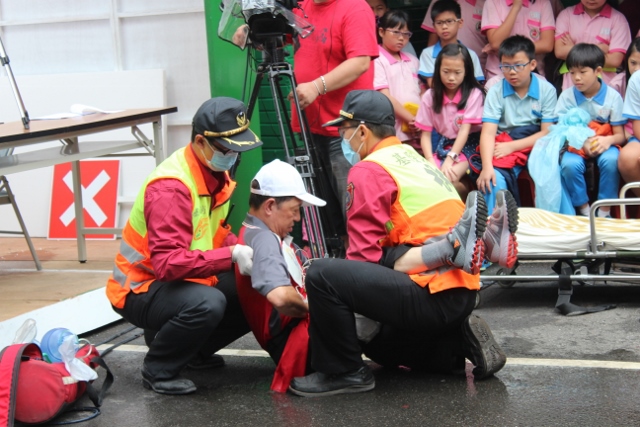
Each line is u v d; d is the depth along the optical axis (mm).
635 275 4730
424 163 3654
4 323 4137
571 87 5848
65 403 3441
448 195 3570
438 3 6176
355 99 3715
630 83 5598
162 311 3676
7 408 3283
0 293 4742
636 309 4730
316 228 4609
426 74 6301
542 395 3500
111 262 5688
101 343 4543
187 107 6523
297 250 4004
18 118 6816
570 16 6246
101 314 4801
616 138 5703
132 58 6613
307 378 3654
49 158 4680
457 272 3500
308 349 3701
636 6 6617
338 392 3609
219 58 6016
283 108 4992
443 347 3766
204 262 3549
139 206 3684
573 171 5648
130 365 4180
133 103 6531
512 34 6320
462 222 3334
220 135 3531
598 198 5715
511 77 5781
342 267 3455
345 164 5301
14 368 3332
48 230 6684
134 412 3551
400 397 3557
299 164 4672
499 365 3674
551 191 5629
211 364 4113
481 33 6602
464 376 3785
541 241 4832
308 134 4902
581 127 5703
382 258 3555
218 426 3361
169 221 3547
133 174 6574
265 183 3611
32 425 3418
